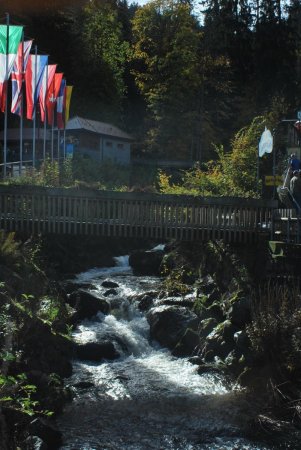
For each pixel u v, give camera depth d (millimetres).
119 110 60125
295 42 56000
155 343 14766
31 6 53219
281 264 14109
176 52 52031
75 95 56188
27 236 17109
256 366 11984
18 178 19953
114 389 11906
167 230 16188
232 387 11914
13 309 11523
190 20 53688
